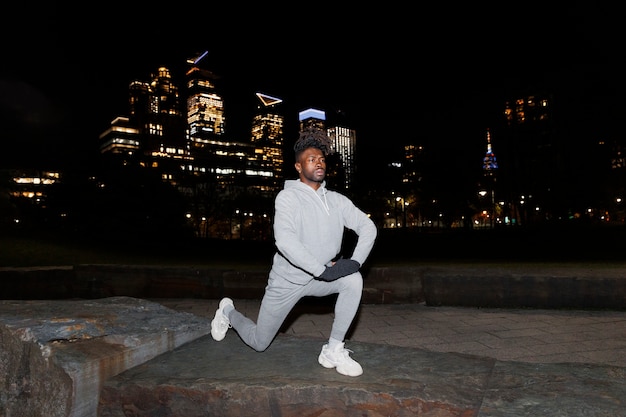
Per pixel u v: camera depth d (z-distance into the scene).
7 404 2.75
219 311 3.32
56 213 35.66
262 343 2.83
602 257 16.33
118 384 2.58
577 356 4.21
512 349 4.47
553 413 2.16
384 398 2.30
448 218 65.56
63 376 2.49
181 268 7.75
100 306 3.69
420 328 5.42
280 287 2.53
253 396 2.42
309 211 2.46
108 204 35.28
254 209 73.62
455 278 6.63
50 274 7.79
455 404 2.23
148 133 198.25
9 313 3.25
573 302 6.15
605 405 2.24
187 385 2.50
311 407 2.38
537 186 57.97
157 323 3.32
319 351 3.08
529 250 22.70
